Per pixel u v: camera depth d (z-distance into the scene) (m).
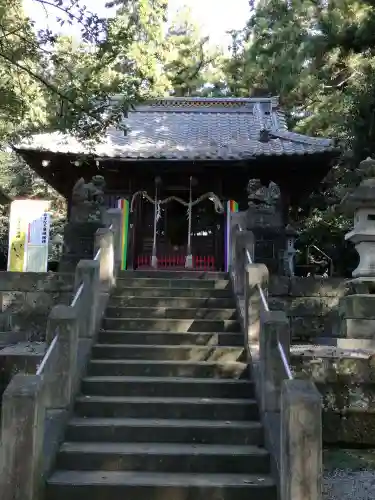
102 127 8.18
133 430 5.56
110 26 7.68
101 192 11.95
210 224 14.48
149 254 14.38
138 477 4.90
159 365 6.75
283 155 12.73
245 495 4.68
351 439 6.58
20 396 4.24
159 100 18.23
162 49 21.69
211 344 7.46
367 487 5.32
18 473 4.14
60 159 13.41
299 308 9.69
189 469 5.12
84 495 4.66
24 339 9.75
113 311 8.21
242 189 14.33
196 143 14.71
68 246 11.45
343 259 17.86
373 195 7.95
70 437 5.52
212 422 5.78
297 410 4.04
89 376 6.65
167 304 8.57
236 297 8.41
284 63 15.88
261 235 11.73
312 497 3.92
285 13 16.55
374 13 12.04
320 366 6.72
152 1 12.04
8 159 23.03
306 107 19.92
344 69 15.82
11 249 12.63
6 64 8.73
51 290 9.99
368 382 6.67
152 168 13.80
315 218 18.42
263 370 5.64
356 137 12.87
